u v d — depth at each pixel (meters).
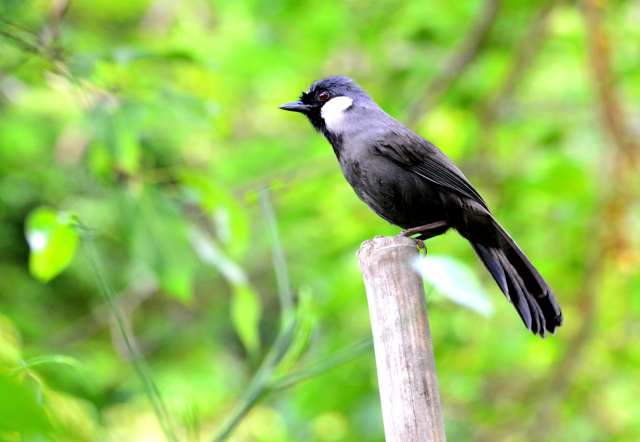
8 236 15.82
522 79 12.62
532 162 12.58
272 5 12.41
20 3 7.39
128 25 16.03
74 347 14.03
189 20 13.76
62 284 15.41
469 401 12.28
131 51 7.27
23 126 14.03
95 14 15.32
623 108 12.35
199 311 16.00
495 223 7.47
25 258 16.12
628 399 12.46
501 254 7.35
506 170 12.63
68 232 6.44
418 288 4.62
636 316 12.45
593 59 11.22
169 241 7.26
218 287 15.96
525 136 12.99
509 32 12.93
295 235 13.28
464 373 12.19
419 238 7.99
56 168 14.38
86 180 13.72
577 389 12.54
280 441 12.24
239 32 12.77
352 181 8.02
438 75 12.19
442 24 12.79
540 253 12.52
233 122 14.34
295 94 13.23
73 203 13.54
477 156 12.66
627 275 11.93
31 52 7.13
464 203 7.54
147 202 7.26
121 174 7.39
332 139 8.21
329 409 11.46
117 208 7.24
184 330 15.82
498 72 12.89
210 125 7.75
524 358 12.50
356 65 13.59
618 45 12.95
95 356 13.71
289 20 12.72
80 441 3.12
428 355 4.52
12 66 8.42
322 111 8.40
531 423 12.19
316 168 11.99
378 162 7.70
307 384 11.36
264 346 15.76
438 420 4.43
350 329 11.73
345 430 11.72
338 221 12.39
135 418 12.86
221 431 5.91
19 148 14.06
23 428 2.21
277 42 12.54
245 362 16.34
